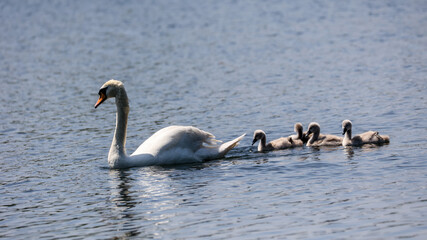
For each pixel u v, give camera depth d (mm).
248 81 32125
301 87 29797
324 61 36406
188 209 14383
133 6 67438
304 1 64375
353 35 44875
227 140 21406
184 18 58438
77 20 59750
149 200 15156
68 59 41719
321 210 13898
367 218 13289
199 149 18859
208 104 27312
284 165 17719
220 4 65750
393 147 18891
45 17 62000
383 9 56438
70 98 30062
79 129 23875
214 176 16938
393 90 27562
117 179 17094
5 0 73625
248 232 12883
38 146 21391
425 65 32875
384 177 15914
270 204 14453
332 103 26062
